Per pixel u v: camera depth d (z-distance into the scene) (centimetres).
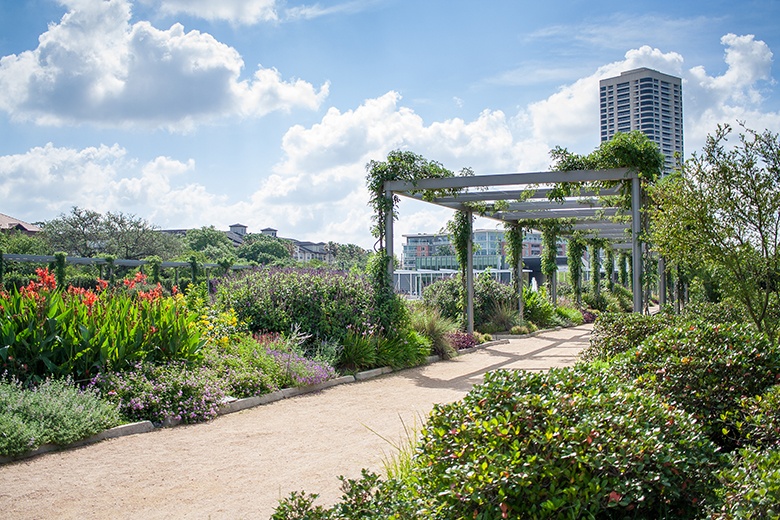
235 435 564
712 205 715
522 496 259
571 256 2175
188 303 927
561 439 272
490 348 1284
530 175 1059
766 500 212
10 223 4628
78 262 2242
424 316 1172
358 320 973
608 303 2405
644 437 278
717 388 394
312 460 486
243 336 875
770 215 701
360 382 852
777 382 390
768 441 317
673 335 461
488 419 305
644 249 1024
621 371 448
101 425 550
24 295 659
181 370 683
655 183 914
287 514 270
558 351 1227
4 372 588
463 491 256
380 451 509
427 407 685
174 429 587
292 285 997
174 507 388
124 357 662
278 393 731
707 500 269
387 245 1095
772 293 809
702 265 797
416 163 1105
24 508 386
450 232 1412
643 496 258
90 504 393
